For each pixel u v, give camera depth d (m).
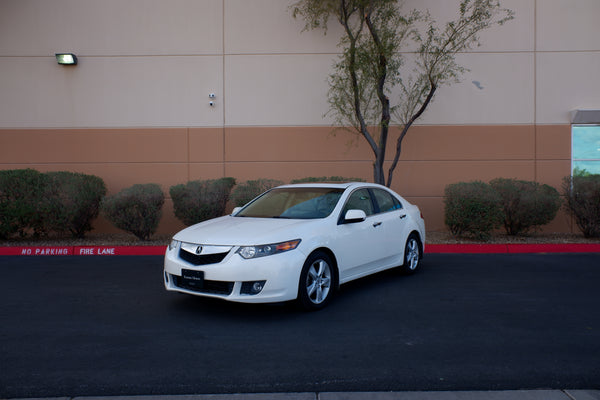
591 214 10.19
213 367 3.81
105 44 11.79
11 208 9.78
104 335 4.58
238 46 11.82
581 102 11.63
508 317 5.12
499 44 11.67
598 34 11.63
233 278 4.82
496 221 9.79
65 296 6.06
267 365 3.85
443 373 3.68
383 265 6.59
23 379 3.59
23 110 11.73
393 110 10.92
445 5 11.52
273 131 11.84
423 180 11.78
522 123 11.72
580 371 3.72
